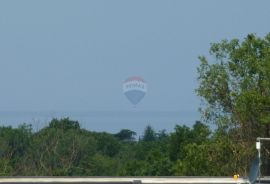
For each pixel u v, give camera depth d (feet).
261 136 288.71
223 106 300.20
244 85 297.33
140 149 541.75
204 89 300.81
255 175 152.35
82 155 440.04
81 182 162.81
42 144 408.87
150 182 163.53
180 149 410.31
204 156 287.07
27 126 453.99
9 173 370.94
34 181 162.40
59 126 458.50
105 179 164.25
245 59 299.17
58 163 402.52
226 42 301.43
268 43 304.09
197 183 163.94
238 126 291.58
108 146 551.18
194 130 411.75
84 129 489.26
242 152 282.56
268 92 295.48
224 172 282.36
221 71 300.20
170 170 398.83
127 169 421.18
